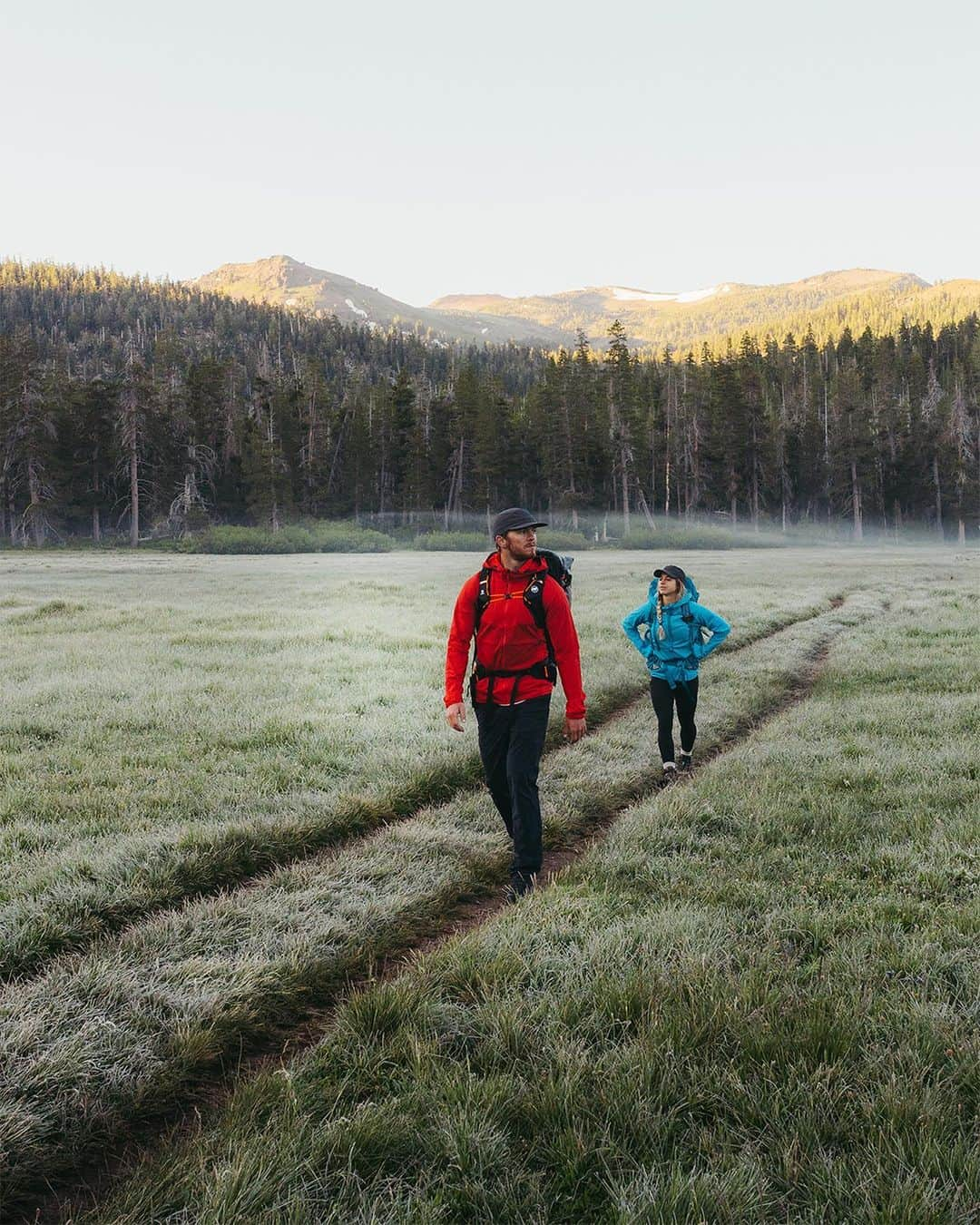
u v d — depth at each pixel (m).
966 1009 3.02
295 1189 2.22
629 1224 2.04
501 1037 2.93
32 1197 2.40
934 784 6.22
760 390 96.44
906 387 114.94
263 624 17.55
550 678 4.92
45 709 9.01
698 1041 2.86
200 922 4.04
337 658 12.91
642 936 3.71
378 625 17.19
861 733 8.04
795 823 5.50
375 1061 2.87
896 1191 2.10
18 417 72.81
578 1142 2.33
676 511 103.81
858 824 5.39
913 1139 2.33
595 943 3.61
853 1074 2.63
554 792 6.48
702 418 101.94
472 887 4.85
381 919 4.19
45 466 76.75
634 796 6.77
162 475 85.75
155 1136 2.69
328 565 48.75
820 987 3.21
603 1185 2.22
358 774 6.70
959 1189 2.10
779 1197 2.14
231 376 110.94
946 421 97.19
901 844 4.98
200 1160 2.37
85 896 4.23
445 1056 2.86
